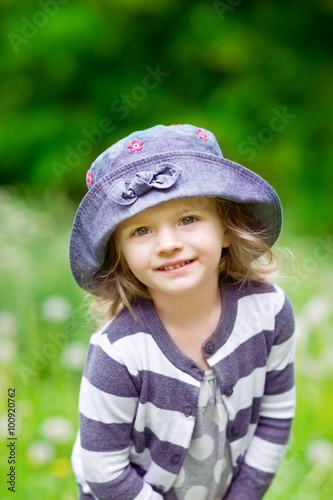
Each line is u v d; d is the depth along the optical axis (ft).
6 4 20.06
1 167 20.25
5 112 20.58
